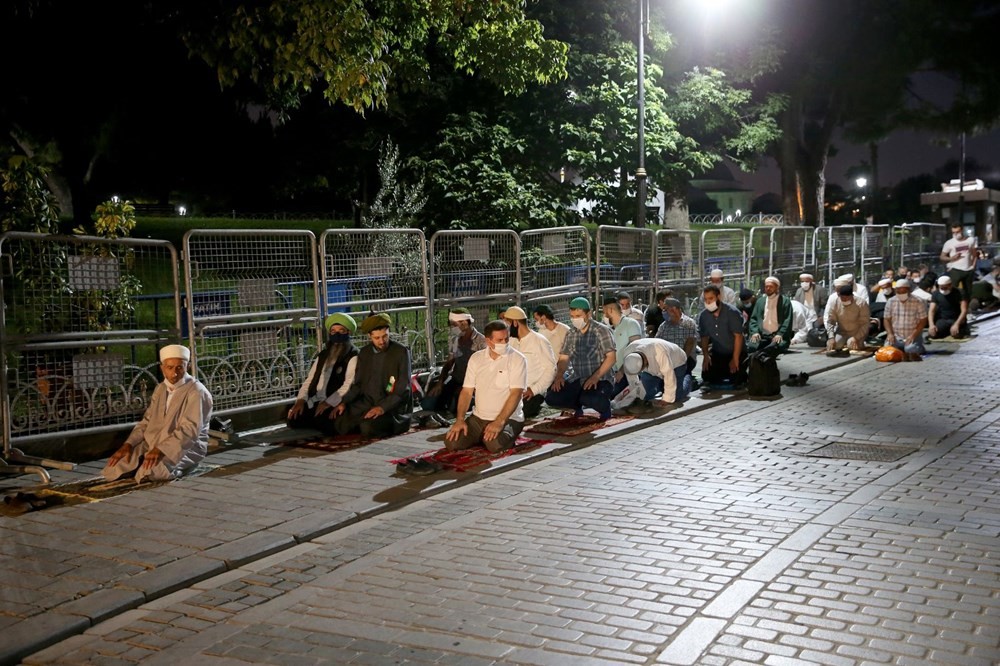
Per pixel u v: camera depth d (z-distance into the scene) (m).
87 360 8.55
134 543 6.13
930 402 11.35
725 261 17.64
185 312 9.41
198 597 5.30
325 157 23.09
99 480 7.86
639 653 4.37
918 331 15.43
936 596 4.96
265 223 23.77
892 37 30.02
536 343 10.19
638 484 7.59
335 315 9.85
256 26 11.96
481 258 12.09
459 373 10.56
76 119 16.72
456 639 4.58
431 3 12.85
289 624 4.86
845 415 10.60
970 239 23.48
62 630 4.75
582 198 21.38
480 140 19.88
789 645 4.40
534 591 5.21
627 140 20.58
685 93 23.67
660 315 13.88
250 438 9.42
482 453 8.64
